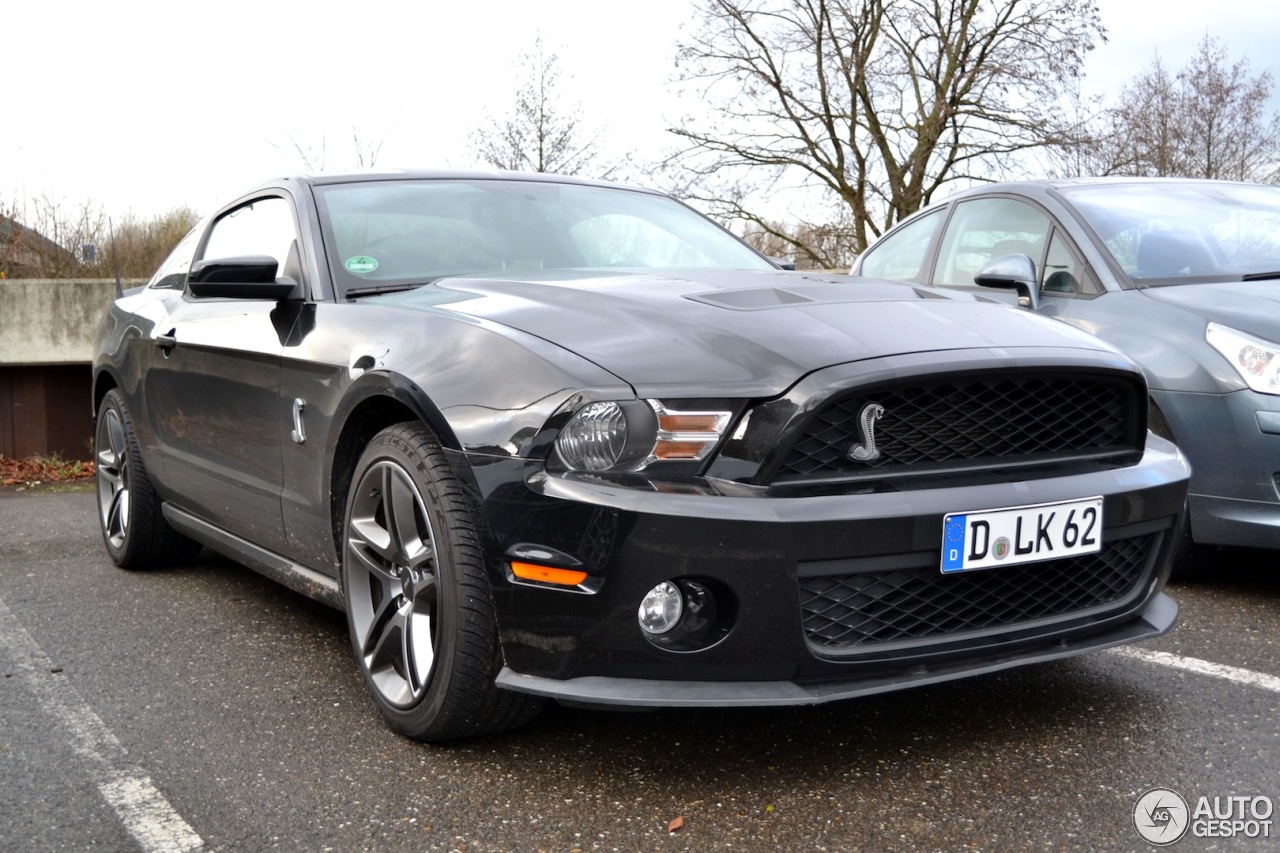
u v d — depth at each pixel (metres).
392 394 2.41
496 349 2.29
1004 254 4.61
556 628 2.09
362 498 2.56
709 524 1.99
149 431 3.88
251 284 2.88
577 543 2.04
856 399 2.12
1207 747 2.34
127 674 2.95
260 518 3.14
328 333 2.76
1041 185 4.64
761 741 2.40
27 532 5.11
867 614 2.15
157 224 10.05
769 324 2.27
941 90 19.38
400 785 2.21
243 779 2.25
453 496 2.23
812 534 2.02
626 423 2.06
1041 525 2.23
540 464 2.10
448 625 2.24
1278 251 4.13
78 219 9.23
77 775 2.28
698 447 2.05
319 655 3.09
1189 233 4.20
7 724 2.59
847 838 1.96
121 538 4.21
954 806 2.08
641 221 3.56
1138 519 2.38
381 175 3.45
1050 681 2.76
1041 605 2.35
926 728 2.46
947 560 2.13
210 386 3.33
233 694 2.77
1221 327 3.49
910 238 5.37
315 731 2.51
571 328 2.31
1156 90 26.03
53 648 3.20
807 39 20.41
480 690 2.25
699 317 2.31
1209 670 2.84
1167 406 3.52
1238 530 3.39
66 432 7.59
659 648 2.04
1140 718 2.51
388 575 2.51
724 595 2.04
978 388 2.24
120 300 4.50
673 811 2.08
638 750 2.36
